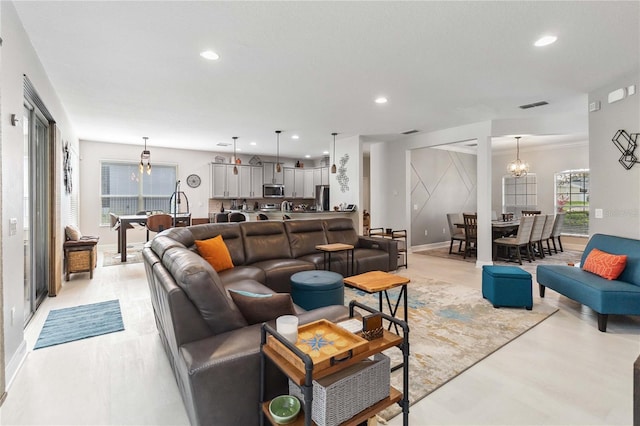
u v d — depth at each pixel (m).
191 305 1.60
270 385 1.51
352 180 6.73
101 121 5.34
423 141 6.51
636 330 2.86
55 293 3.85
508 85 3.72
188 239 3.58
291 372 1.23
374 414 1.36
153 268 2.11
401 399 1.50
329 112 4.83
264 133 6.34
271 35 2.58
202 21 2.38
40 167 3.74
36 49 2.80
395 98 4.17
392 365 2.24
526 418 1.71
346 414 1.30
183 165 8.32
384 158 7.43
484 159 5.46
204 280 1.58
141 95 4.03
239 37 2.61
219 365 1.39
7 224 2.10
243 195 8.91
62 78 3.46
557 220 6.72
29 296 3.18
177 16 2.31
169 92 3.92
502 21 2.39
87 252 4.64
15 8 2.20
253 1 2.13
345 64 3.13
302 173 10.04
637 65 3.18
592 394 1.92
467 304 3.54
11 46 2.18
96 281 4.52
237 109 4.66
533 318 3.13
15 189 2.26
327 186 8.85
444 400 1.86
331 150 7.25
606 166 3.70
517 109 4.71
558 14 2.30
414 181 7.44
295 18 2.34
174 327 1.57
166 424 1.69
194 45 2.74
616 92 3.55
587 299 2.97
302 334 1.46
